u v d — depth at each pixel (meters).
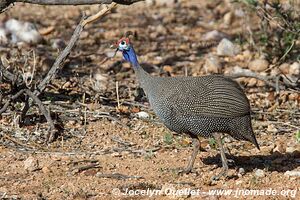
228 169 11.27
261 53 17.50
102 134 12.68
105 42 19.28
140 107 13.90
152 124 13.16
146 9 23.28
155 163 11.58
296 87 15.02
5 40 18.27
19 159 11.72
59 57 12.98
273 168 11.38
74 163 11.53
